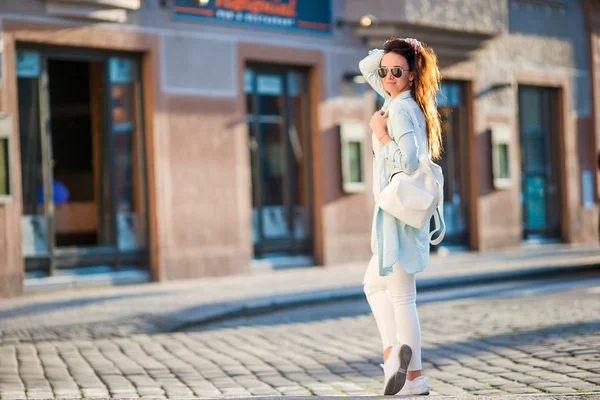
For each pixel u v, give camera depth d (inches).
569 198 1056.2
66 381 331.3
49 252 642.8
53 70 648.4
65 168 653.9
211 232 727.7
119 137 684.1
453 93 935.7
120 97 684.7
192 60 716.0
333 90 812.0
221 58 733.3
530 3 1012.5
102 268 671.8
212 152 728.3
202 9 721.6
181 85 709.3
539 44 1023.0
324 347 400.5
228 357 380.8
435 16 854.5
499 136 964.0
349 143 819.4
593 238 1079.0
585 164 1074.7
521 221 1010.7
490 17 907.4
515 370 321.4
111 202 678.5
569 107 1058.1
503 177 971.9
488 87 959.0
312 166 806.5
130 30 679.7
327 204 807.7
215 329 474.6
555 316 456.1
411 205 238.5
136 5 674.8
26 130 633.6
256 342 422.0
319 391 304.8
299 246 799.1
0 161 612.4
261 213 772.0
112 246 678.5
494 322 447.5
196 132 719.1
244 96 749.3
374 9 822.5
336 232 814.5
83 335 445.1
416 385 246.2
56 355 391.9
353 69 826.8
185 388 316.2
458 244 941.2
